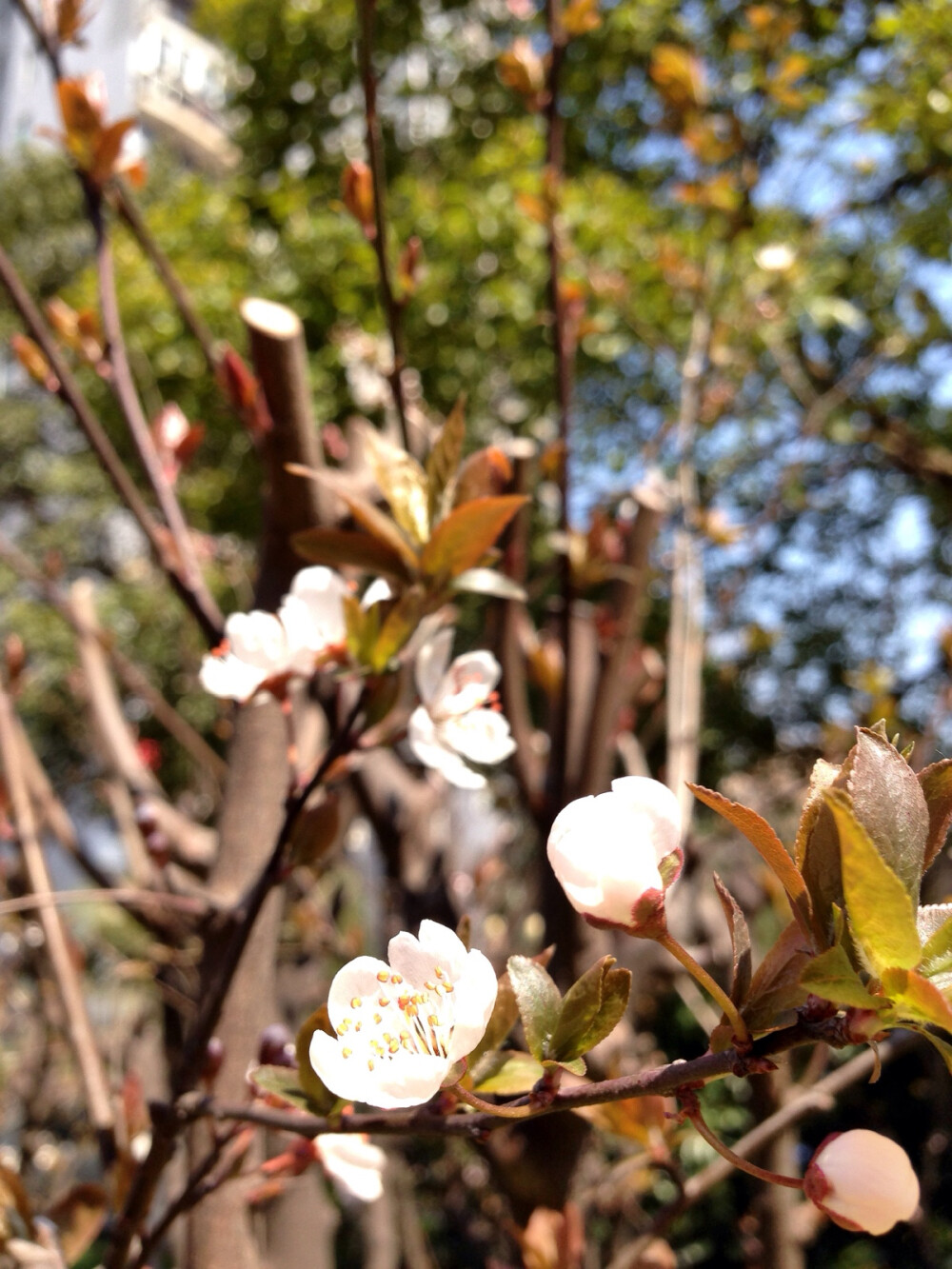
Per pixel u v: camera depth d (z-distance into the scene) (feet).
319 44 3.38
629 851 0.34
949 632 1.38
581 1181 1.23
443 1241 2.75
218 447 3.28
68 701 3.44
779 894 1.08
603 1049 0.89
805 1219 1.15
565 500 1.17
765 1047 0.33
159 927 1.03
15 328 5.26
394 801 1.55
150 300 3.14
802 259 1.89
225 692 0.55
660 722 1.47
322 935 1.54
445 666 0.56
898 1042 0.82
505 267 3.11
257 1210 0.86
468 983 0.34
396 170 3.36
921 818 0.33
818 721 3.17
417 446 0.90
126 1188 0.63
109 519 5.59
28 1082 1.64
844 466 2.89
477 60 3.30
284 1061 0.54
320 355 2.95
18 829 0.99
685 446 1.47
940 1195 2.59
